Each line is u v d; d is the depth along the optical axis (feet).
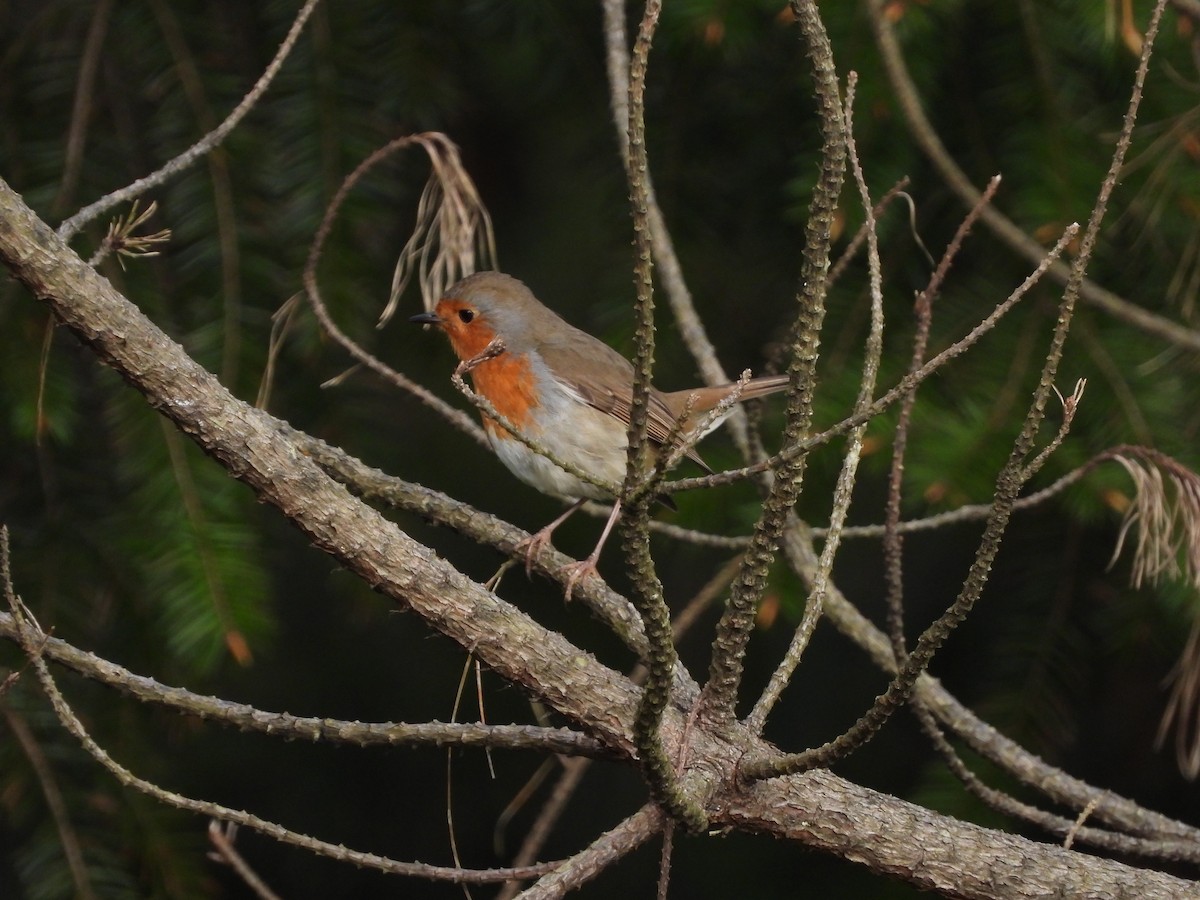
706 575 36.19
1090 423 26.22
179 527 25.32
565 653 16.60
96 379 26.84
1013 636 29.30
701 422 13.70
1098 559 29.12
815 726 36.27
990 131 27.73
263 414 17.39
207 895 26.40
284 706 35.99
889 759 35.96
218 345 26.27
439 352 32.12
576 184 32.73
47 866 25.84
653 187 29.45
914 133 24.93
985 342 26.89
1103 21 24.84
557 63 31.04
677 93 29.37
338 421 28.25
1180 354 26.81
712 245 29.84
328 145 27.30
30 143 26.61
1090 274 27.32
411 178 31.27
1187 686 21.94
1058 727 28.71
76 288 15.30
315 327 26.48
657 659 13.62
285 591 36.37
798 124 29.04
